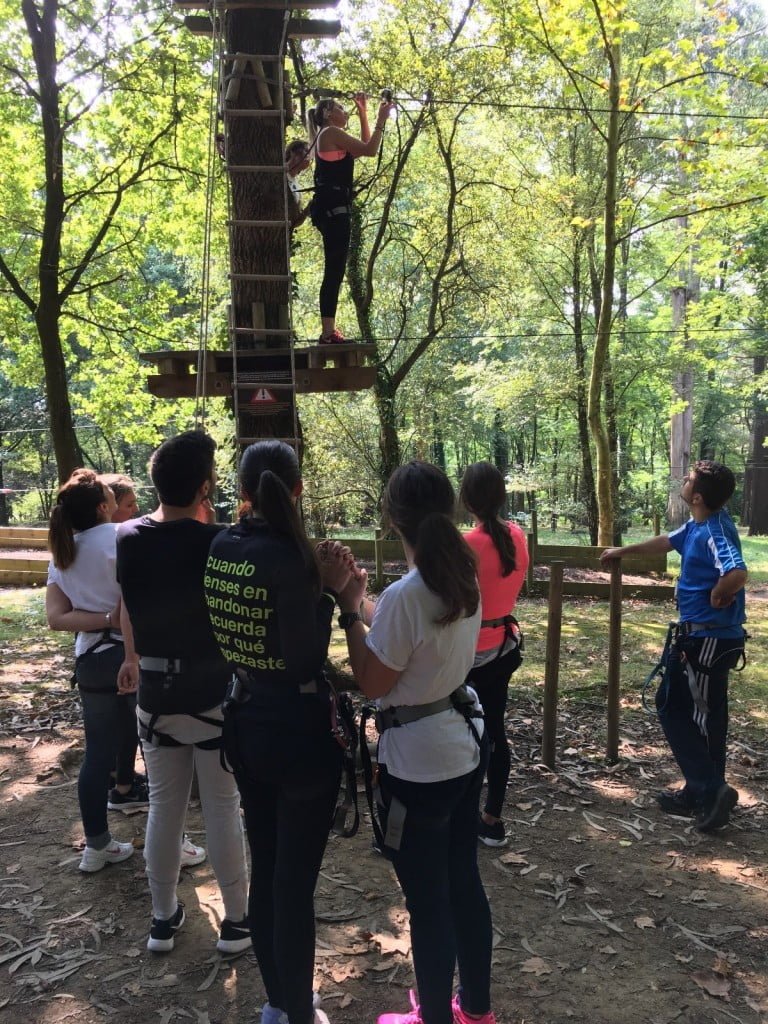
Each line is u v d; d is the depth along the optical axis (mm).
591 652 7754
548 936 2975
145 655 2607
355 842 3750
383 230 13555
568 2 10086
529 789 4344
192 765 2770
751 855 3627
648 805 4160
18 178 13055
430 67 11344
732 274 16188
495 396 18844
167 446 2551
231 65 4727
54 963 2791
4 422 27734
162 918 2834
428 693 2133
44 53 10352
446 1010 2090
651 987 2684
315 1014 2406
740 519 32406
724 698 3885
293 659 2045
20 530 13141
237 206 4797
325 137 4816
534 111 14984
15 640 8242
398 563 12305
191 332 15898
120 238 14359
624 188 15555
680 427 22766
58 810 4062
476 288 14695
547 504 23609
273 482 2100
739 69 10305
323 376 4766
